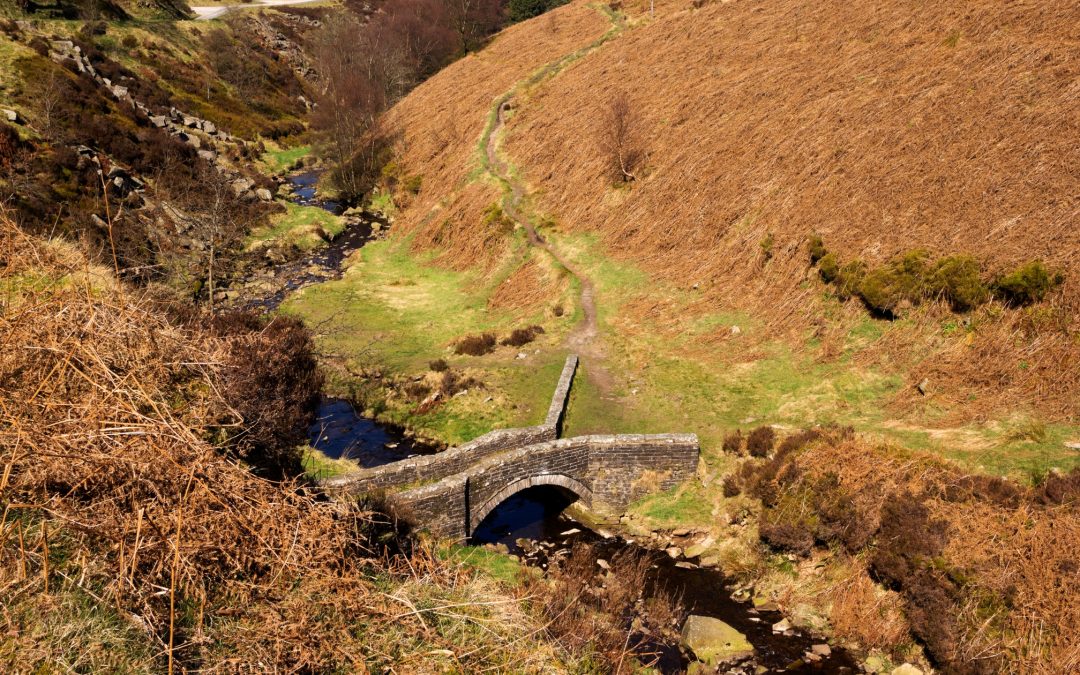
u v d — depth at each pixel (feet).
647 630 50.60
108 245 88.17
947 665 45.60
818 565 56.18
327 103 219.00
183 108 189.67
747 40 154.51
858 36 131.75
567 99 170.50
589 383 86.79
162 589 21.61
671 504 66.59
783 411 75.36
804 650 50.08
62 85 136.98
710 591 56.80
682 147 129.18
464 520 55.98
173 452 24.54
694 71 152.46
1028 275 69.87
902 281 79.82
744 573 58.29
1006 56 101.09
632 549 62.13
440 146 179.73
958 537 50.72
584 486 67.51
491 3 336.29
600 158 138.00
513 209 139.33
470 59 239.71
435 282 130.41
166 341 31.32
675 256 112.06
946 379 70.85
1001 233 77.87
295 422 52.80
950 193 86.63
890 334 78.84
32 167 108.88
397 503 50.37
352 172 178.91
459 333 108.17
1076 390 62.49
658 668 47.14
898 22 127.54
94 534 22.34
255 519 24.94
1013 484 54.24
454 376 90.43
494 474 60.29
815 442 65.05
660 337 95.61
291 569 24.35
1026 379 65.87
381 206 174.40
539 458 63.52
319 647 22.49
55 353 26.32
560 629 33.42
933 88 104.17
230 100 215.72
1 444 22.90
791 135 113.91
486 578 37.68
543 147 155.22
